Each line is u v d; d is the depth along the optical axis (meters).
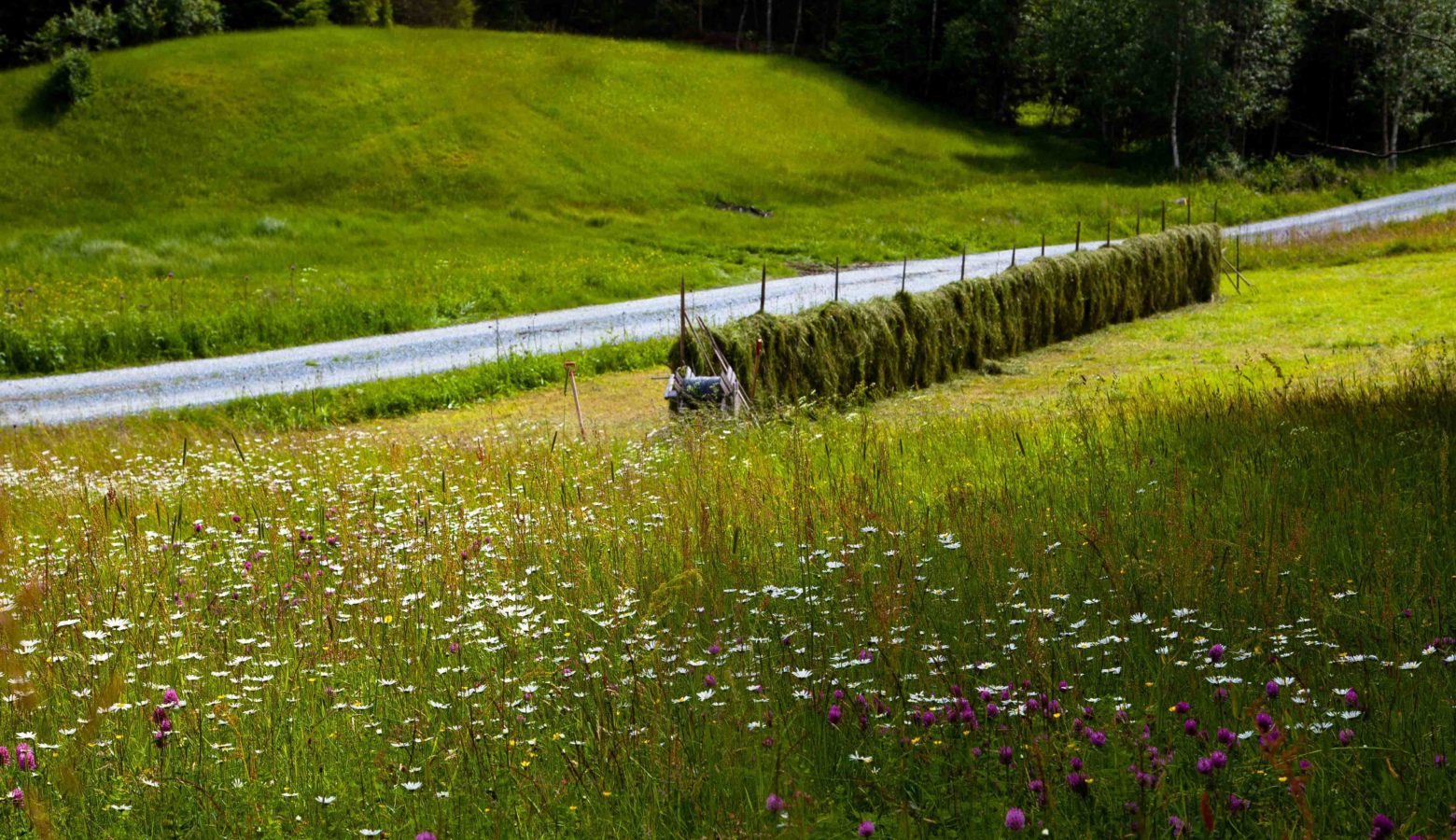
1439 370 11.91
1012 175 53.41
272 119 48.19
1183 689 4.34
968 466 9.20
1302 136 60.06
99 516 8.75
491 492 9.29
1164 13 53.19
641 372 21.53
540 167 46.62
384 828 3.82
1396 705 4.07
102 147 45.56
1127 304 23.06
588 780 4.02
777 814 3.56
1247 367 16.95
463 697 4.66
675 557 6.46
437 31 63.16
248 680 5.05
